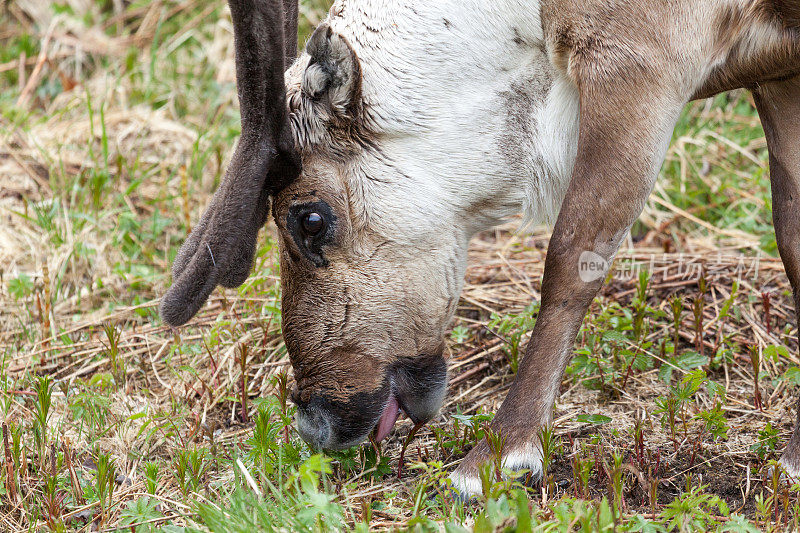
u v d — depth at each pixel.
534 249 11.61
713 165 13.58
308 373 7.63
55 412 8.98
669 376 8.41
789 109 7.73
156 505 7.28
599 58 6.91
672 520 6.50
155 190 13.12
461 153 7.34
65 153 13.73
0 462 7.93
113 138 14.09
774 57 7.11
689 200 12.88
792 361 8.78
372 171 7.29
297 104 7.38
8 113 14.63
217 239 7.09
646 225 12.70
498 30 7.21
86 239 12.07
